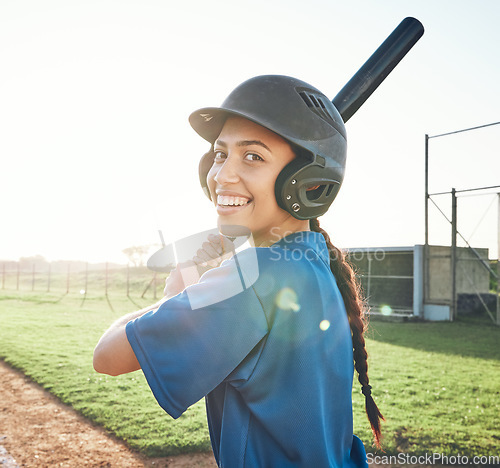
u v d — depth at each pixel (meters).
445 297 19.20
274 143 0.71
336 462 0.76
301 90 0.76
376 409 1.01
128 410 5.41
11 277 51.72
